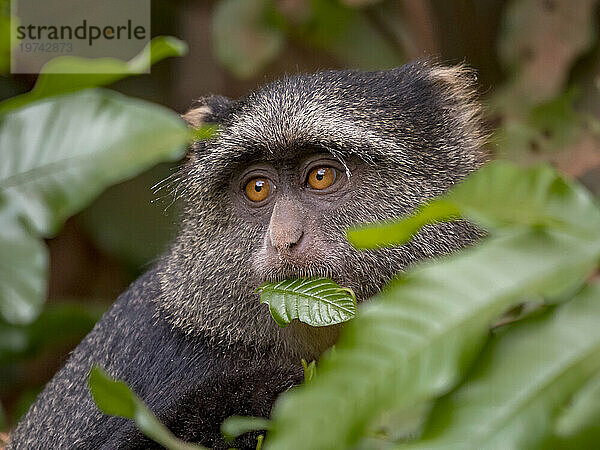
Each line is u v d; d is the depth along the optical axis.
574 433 3.72
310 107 10.08
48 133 4.84
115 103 4.79
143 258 18.64
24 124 4.88
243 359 10.36
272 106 10.29
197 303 10.55
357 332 4.01
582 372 3.83
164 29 20.19
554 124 14.58
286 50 19.84
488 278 4.05
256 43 17.64
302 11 17.62
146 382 10.85
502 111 15.09
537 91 15.16
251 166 10.27
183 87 20.39
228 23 17.61
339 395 3.88
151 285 11.59
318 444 3.79
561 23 15.32
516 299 3.99
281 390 9.12
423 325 3.99
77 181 4.75
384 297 4.07
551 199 4.20
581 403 3.77
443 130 10.55
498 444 3.75
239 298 10.22
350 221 9.86
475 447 3.76
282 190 10.11
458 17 16.06
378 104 10.30
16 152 4.86
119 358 11.30
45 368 17.91
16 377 17.31
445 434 3.81
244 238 10.20
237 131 10.23
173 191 11.70
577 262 4.03
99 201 18.80
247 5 17.55
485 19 16.27
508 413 3.81
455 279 4.07
